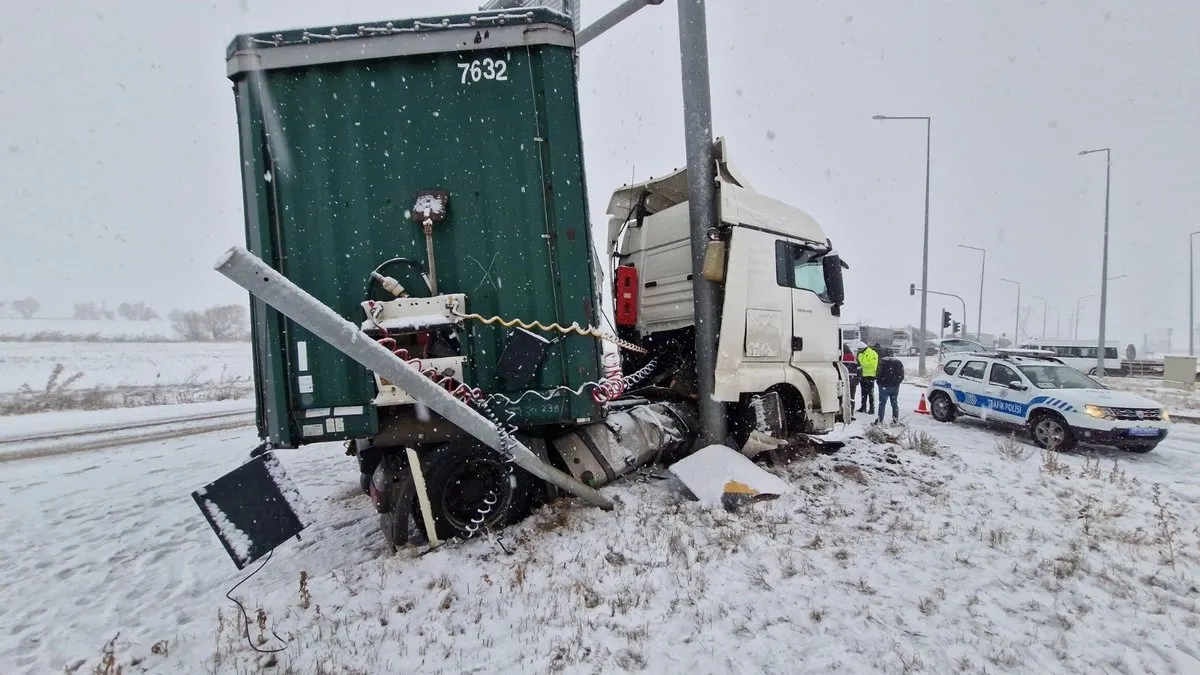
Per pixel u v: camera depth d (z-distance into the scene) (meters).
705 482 5.14
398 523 4.40
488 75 4.27
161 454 9.54
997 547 4.33
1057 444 9.05
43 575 4.46
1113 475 6.57
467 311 4.27
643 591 3.62
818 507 5.15
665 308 6.66
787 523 4.68
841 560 4.06
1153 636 3.12
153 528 5.63
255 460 3.56
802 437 6.99
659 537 4.36
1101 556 4.18
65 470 8.34
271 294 3.08
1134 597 3.57
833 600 3.48
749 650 2.99
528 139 4.30
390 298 4.20
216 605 3.81
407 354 4.11
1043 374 10.17
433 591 3.73
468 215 4.29
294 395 4.17
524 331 4.27
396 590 3.76
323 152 4.18
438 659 3.02
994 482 6.26
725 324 5.84
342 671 2.93
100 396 17.39
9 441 10.96
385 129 4.23
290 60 4.11
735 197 6.06
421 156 4.25
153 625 3.59
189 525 5.71
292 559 4.65
